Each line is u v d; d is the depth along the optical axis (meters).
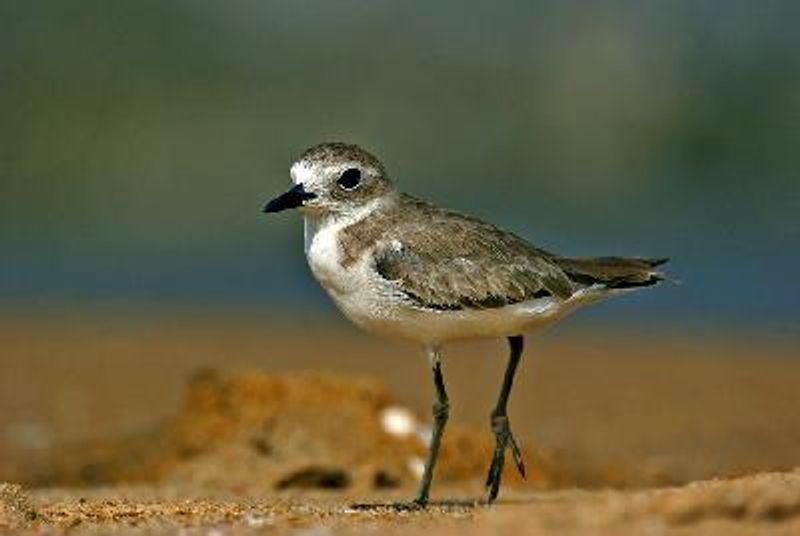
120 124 22.83
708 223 20.77
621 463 12.48
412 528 7.30
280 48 23.52
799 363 16.80
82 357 16.80
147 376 15.98
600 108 22.56
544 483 11.48
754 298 18.88
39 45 23.34
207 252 20.58
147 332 17.91
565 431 13.80
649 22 23.25
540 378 16.02
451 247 8.71
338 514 8.17
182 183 22.09
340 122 22.78
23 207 21.84
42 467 12.23
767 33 22.84
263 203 21.66
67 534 7.48
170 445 11.77
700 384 15.84
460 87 22.94
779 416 14.48
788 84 22.44
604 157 22.08
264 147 22.50
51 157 22.48
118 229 21.33
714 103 22.42
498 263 8.70
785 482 7.02
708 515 6.63
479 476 11.42
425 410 13.34
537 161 22.20
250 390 11.76
